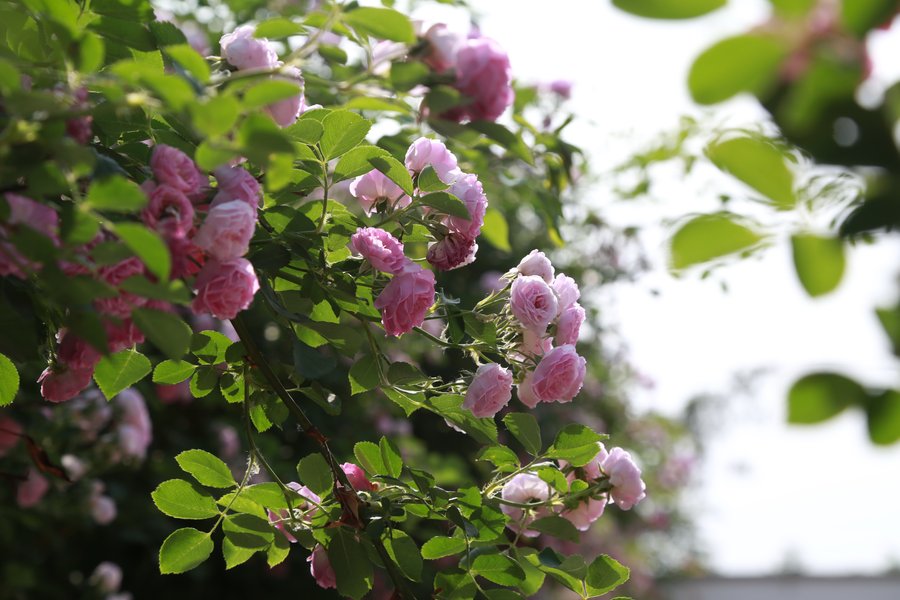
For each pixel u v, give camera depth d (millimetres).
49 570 3174
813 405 916
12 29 1380
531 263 1627
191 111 1260
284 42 2094
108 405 2316
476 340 1598
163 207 1338
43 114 1292
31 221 1302
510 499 1621
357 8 1358
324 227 1588
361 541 1572
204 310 1379
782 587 10656
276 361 1646
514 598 1553
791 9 803
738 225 988
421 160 1589
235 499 1583
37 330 1490
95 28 1424
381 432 3422
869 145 815
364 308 1563
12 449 2193
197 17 2648
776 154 942
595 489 1603
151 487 3195
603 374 4832
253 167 1534
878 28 792
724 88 837
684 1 852
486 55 1406
